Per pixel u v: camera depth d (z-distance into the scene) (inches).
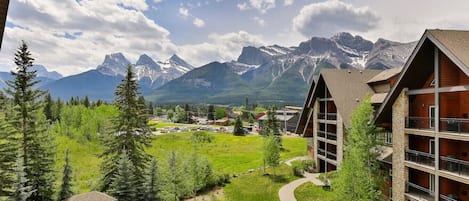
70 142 2145.7
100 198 790.5
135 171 1015.6
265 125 2466.8
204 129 3919.8
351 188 759.1
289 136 3326.8
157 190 972.6
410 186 780.0
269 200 1132.5
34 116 983.0
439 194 677.9
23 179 837.2
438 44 633.6
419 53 703.1
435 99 683.4
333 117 1352.1
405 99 778.2
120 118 1074.1
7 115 956.6
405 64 736.3
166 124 4746.6
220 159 1963.6
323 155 1444.4
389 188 895.7
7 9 155.5
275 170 1549.0
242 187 1318.9
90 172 1518.2
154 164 983.0
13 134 943.7
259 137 3159.5
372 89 1282.0
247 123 5191.9
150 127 1127.0
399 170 799.1
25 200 848.3
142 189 960.9
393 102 816.9
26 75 981.8
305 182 1318.9
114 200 796.0
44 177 948.6
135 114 1078.4
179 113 5344.5
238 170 1633.9
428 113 754.2
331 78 1322.6
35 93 994.7
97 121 2258.9
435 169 681.6
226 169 1662.2
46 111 3048.7
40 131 991.0
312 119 1596.9
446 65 671.1
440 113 677.9
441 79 673.6
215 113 5797.2
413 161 761.0
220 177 1395.2
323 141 1443.2
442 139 693.3
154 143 2536.9
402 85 775.7
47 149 999.0
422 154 727.7
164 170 1101.7
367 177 751.7
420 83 765.3
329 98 1396.4
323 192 1166.3
